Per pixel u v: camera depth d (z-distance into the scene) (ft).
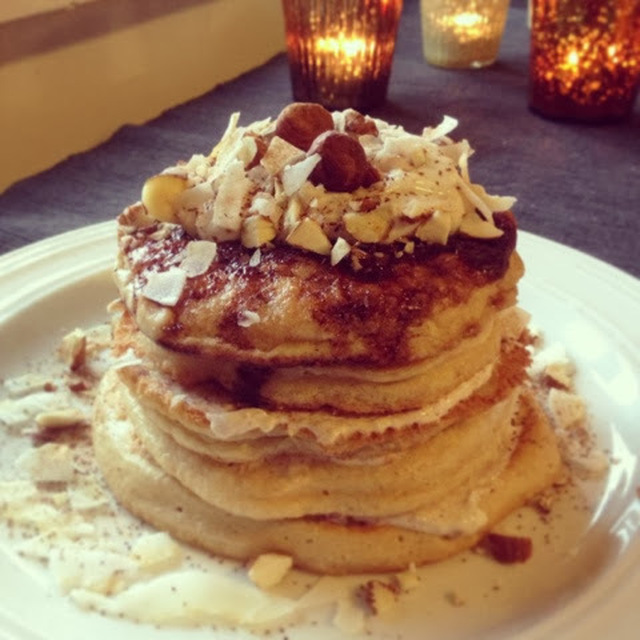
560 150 1.19
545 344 0.79
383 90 1.28
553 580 0.57
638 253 0.95
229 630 0.53
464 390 0.57
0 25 1.12
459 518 0.58
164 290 0.54
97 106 1.31
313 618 0.54
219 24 1.49
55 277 0.84
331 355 0.52
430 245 0.56
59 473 0.65
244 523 0.58
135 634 0.52
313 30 1.20
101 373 0.78
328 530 0.57
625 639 0.49
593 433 0.70
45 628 0.51
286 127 0.62
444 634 0.53
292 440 0.56
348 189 0.56
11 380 0.76
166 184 0.58
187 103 1.32
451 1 1.43
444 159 0.61
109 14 1.27
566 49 1.24
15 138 1.20
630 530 0.58
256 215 0.55
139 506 0.61
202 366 0.57
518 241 0.89
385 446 0.56
